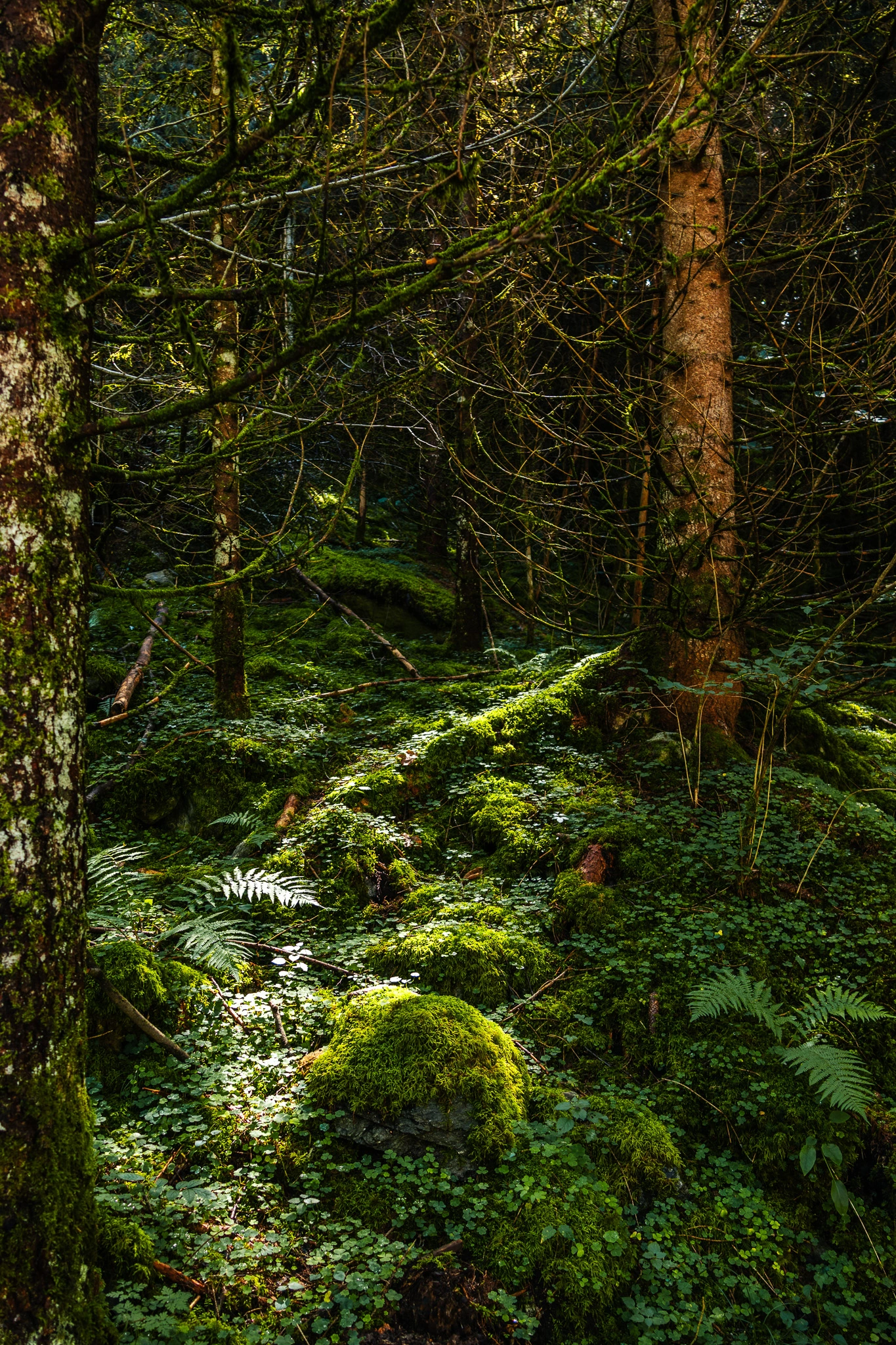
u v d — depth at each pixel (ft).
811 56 15.37
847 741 22.62
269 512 35.81
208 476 21.52
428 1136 11.10
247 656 28.25
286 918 15.89
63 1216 7.04
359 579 33.30
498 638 32.22
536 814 18.16
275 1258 9.73
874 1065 12.79
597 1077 12.87
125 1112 11.30
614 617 26.00
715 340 19.66
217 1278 9.24
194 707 23.52
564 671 23.68
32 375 6.99
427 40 12.63
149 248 10.07
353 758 21.57
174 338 11.84
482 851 18.02
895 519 18.62
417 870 17.53
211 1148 10.97
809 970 14.01
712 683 16.71
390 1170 10.94
